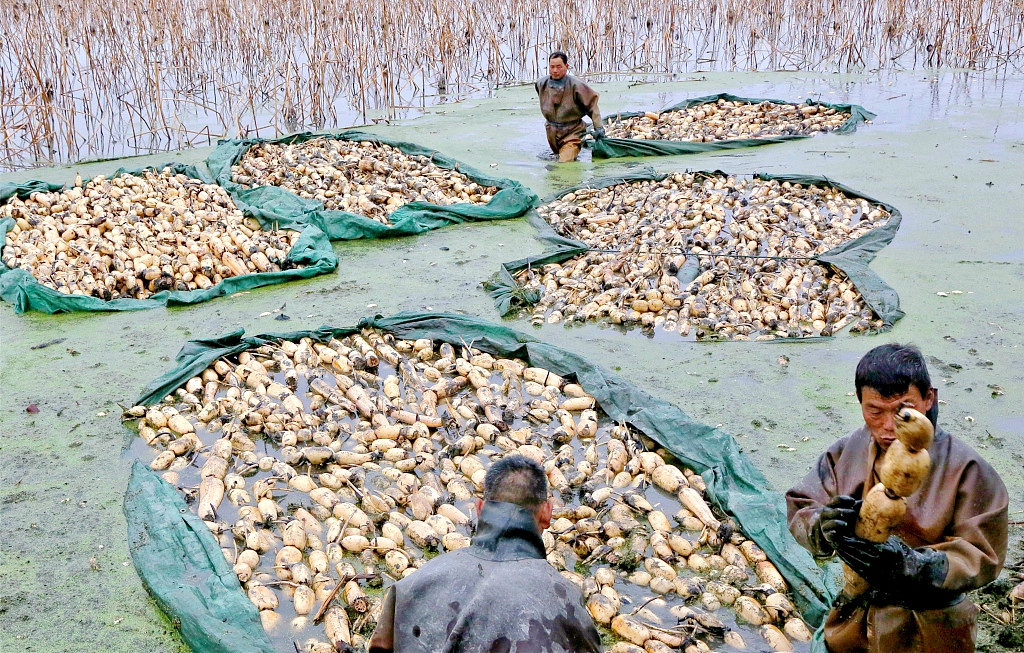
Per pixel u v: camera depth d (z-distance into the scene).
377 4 16.19
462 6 17.45
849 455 2.82
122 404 5.71
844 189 9.49
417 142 12.37
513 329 6.42
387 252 8.42
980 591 3.78
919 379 2.51
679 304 6.91
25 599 4.01
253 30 15.84
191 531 4.33
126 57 14.37
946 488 2.60
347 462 5.00
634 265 7.57
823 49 18.11
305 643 3.71
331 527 4.41
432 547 4.32
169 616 3.87
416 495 4.61
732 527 4.26
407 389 5.82
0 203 9.19
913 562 2.47
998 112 13.06
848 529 2.52
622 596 3.94
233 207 9.16
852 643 2.99
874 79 16.02
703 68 17.91
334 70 15.02
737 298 6.98
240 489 4.72
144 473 4.89
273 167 10.42
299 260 8.02
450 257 8.22
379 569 4.19
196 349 6.27
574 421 5.48
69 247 7.91
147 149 12.68
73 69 15.05
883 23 17.66
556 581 2.50
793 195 9.51
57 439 5.33
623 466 4.91
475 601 2.42
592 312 6.87
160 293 7.37
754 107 13.43
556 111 11.24
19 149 12.17
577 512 4.48
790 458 4.91
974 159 10.63
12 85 13.43
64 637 3.80
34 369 6.21
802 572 3.97
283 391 5.72
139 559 4.20
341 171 10.24
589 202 9.55
